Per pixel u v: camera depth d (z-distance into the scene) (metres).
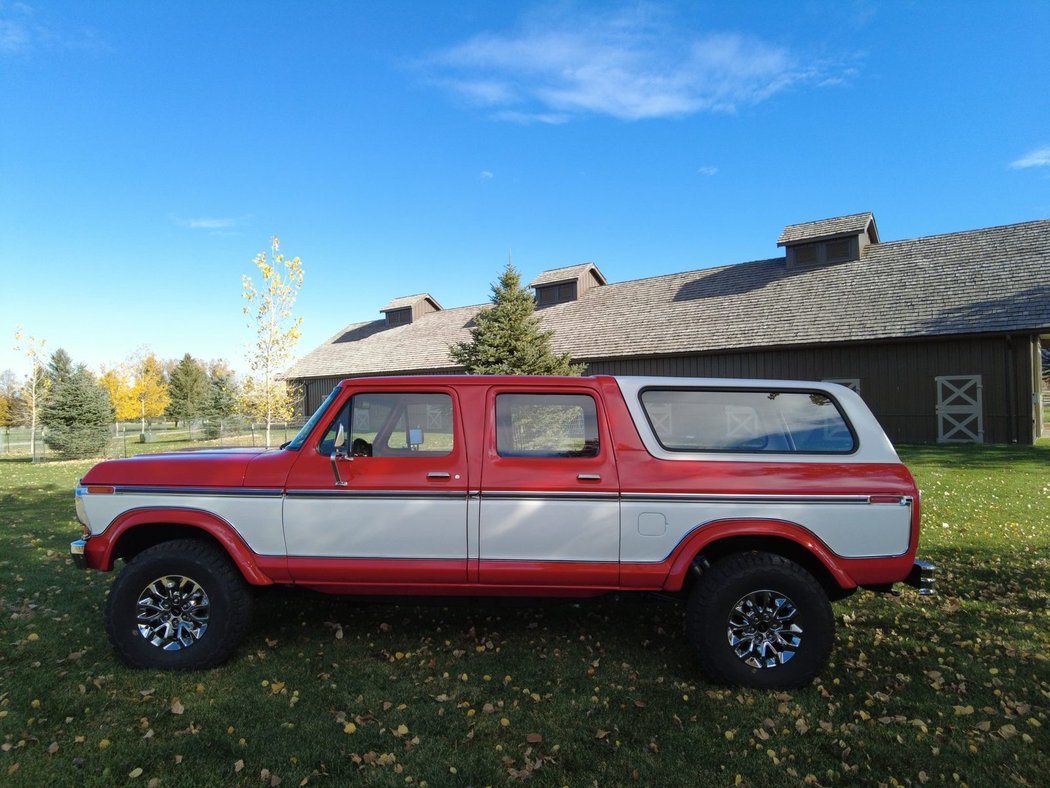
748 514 3.73
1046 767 2.90
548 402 4.00
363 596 3.98
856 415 3.97
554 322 27.03
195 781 2.78
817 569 3.92
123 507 3.94
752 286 22.77
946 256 19.20
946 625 4.61
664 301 24.69
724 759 2.97
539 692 3.62
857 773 2.86
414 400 4.07
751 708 3.44
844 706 3.47
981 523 7.71
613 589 3.81
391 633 4.49
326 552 3.86
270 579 3.89
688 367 21.27
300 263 18.62
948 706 3.46
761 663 3.69
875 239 22.88
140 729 3.19
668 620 4.77
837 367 18.59
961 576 5.75
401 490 3.82
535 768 2.88
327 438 4.00
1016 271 17.14
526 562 3.79
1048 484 10.21
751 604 3.72
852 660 4.04
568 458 3.87
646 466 3.81
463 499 3.81
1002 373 16.20
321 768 2.87
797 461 3.84
